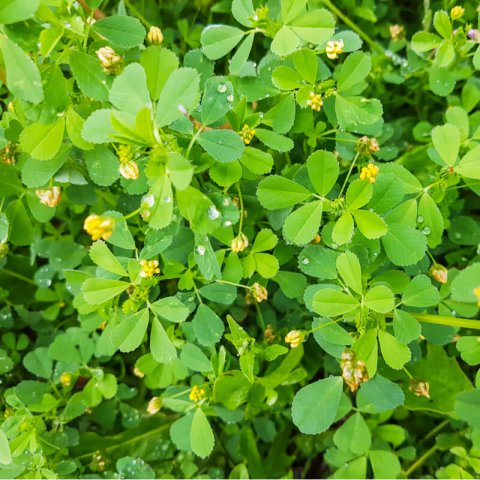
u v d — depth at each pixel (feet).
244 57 0.51
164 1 0.77
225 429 0.70
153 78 0.46
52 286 0.76
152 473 0.64
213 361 0.56
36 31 0.45
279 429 0.71
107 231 0.40
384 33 0.75
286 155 0.62
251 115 0.53
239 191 0.54
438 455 0.71
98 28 0.47
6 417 0.64
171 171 0.40
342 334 0.48
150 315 0.61
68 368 0.68
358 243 0.50
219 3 0.75
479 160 0.50
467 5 0.66
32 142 0.47
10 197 0.60
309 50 0.50
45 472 0.59
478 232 0.64
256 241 0.55
